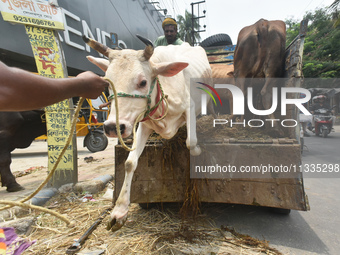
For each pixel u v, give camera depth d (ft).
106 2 44.80
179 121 8.96
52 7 12.28
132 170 7.50
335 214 10.04
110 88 5.94
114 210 7.09
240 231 8.55
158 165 9.14
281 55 9.82
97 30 41.57
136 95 5.94
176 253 7.17
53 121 12.73
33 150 32.65
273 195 8.00
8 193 12.50
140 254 7.18
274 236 8.22
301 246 7.61
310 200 11.75
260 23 9.95
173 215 9.64
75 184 12.88
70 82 3.17
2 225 8.46
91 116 27.81
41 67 12.37
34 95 2.77
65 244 7.78
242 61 10.40
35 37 12.16
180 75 8.58
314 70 41.04
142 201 9.19
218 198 8.57
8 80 2.55
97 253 7.18
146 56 6.22
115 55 6.25
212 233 8.30
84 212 10.05
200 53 10.95
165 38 16.80
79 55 37.88
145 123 7.80
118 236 8.18
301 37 8.71
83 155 25.71
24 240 7.84
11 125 12.89
